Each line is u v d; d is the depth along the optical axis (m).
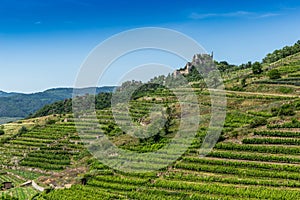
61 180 76.75
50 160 97.75
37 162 99.38
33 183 81.56
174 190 59.81
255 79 112.06
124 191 63.75
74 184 70.81
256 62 125.00
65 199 63.59
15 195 74.62
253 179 59.19
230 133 74.12
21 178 91.50
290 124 73.12
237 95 98.69
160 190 60.25
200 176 61.69
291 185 55.78
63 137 112.12
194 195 56.19
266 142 69.69
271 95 95.69
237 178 59.75
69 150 101.75
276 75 108.56
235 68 149.38
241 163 63.59
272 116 79.94
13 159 104.88
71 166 87.12
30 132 122.81
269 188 55.69
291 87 98.94
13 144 116.50
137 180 63.91
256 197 53.50
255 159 65.12
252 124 76.06
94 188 67.00
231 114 84.12
